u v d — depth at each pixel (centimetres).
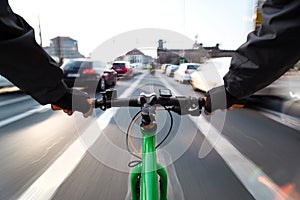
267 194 281
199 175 323
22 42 85
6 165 349
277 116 664
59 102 129
